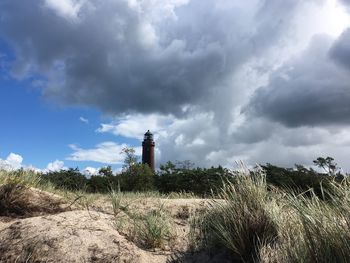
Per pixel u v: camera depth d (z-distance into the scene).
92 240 4.80
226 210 5.10
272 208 4.88
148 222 5.39
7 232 5.06
